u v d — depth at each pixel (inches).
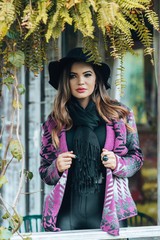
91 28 79.6
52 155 104.1
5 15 79.0
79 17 81.0
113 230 94.2
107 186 95.7
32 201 173.8
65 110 102.6
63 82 103.4
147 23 102.8
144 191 221.3
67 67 103.0
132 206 98.6
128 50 90.7
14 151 87.0
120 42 89.0
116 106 103.0
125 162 97.7
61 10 80.2
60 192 97.8
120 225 100.3
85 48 89.9
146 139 233.6
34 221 167.2
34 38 88.8
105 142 99.3
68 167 97.4
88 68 100.8
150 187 222.4
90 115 100.9
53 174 99.1
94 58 89.8
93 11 84.4
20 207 175.5
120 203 97.4
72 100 103.7
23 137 176.2
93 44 89.0
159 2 98.5
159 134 103.7
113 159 96.2
